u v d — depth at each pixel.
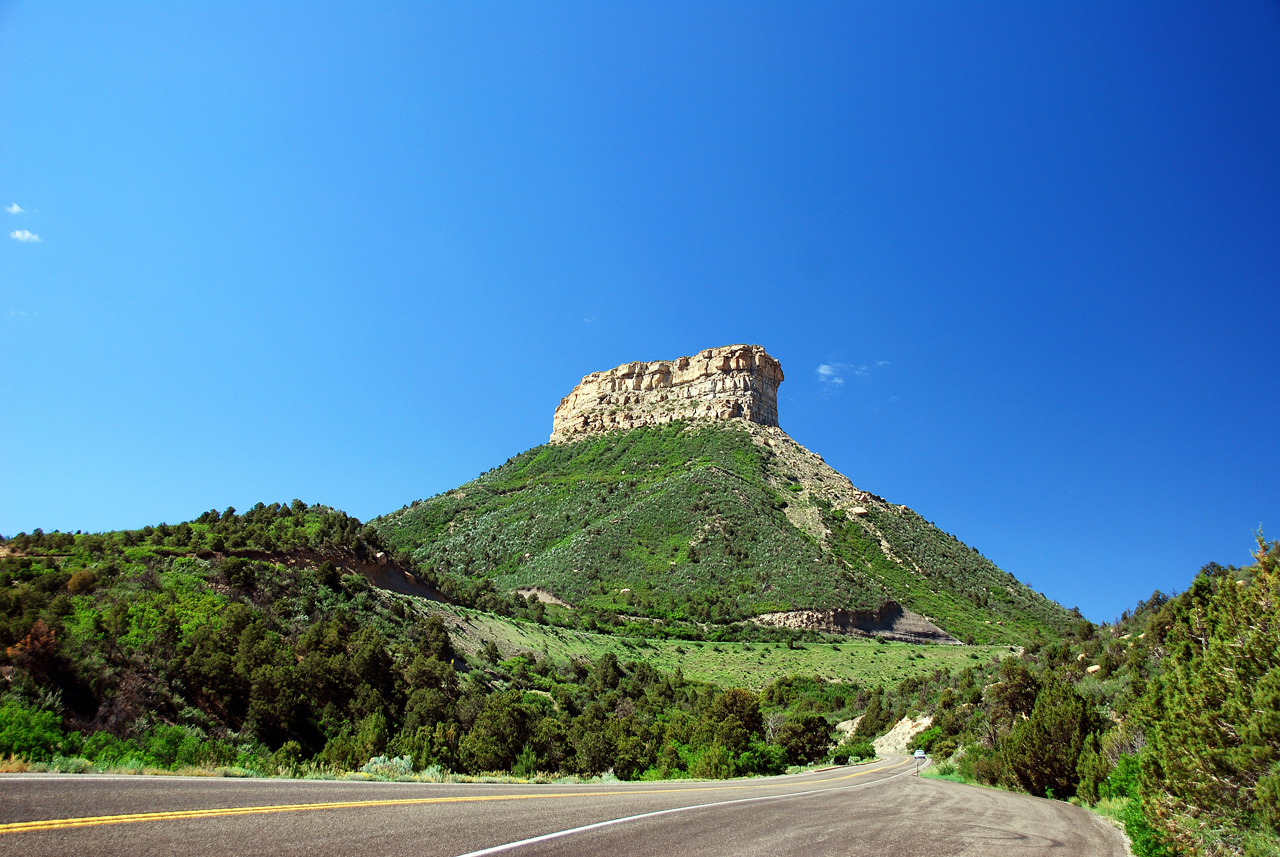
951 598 127.06
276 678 33.25
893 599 117.31
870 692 79.00
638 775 37.22
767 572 119.69
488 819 9.02
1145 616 42.72
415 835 7.45
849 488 174.12
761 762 39.59
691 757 41.47
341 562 63.47
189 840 6.35
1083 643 49.00
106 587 37.91
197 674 31.89
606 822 9.67
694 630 102.25
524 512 155.25
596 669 72.00
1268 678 10.80
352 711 35.84
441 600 78.75
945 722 49.66
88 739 23.12
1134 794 15.23
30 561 40.34
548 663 69.31
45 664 26.78
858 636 105.75
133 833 6.41
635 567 122.88
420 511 166.75
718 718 50.69
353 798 9.77
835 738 68.25
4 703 23.70
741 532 132.88
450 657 55.00
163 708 29.03
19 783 8.48
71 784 8.81
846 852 9.03
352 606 53.66
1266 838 10.59
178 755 25.62
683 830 9.74
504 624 77.94
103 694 27.47
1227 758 11.28
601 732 39.25
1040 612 128.62
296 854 6.21
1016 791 26.31
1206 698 11.91
